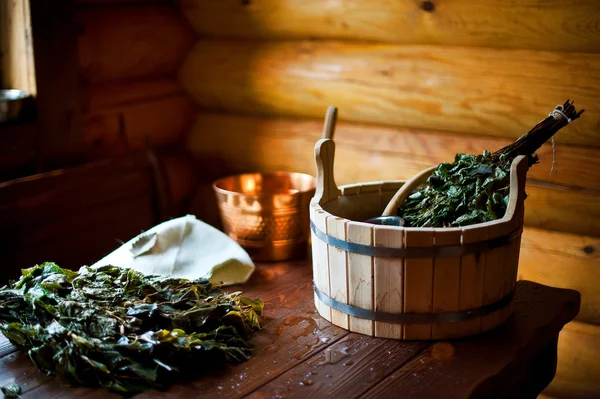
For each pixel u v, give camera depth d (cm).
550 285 246
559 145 240
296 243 246
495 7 240
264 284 226
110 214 304
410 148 270
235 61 313
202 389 165
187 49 336
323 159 203
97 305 179
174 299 189
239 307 190
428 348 180
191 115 343
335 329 192
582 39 228
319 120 299
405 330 183
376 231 175
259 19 302
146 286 191
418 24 258
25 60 282
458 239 174
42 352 170
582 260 239
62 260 288
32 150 285
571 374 248
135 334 171
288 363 175
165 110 332
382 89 270
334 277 189
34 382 169
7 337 179
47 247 282
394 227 175
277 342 186
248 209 238
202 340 176
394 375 169
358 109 280
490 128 250
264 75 304
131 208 313
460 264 176
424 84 259
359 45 279
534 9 233
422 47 262
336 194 210
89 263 299
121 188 307
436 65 257
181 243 231
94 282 191
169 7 331
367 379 168
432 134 267
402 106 266
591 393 246
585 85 228
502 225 178
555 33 231
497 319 189
